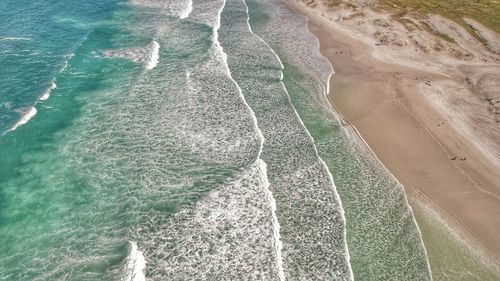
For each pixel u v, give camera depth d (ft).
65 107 87.25
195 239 61.87
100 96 91.50
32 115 83.92
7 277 55.52
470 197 72.90
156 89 95.09
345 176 76.48
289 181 73.36
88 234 61.93
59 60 102.94
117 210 65.92
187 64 105.81
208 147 79.41
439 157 81.87
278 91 98.94
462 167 79.51
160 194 69.00
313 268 59.11
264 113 90.63
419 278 59.26
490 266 61.52
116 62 104.47
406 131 88.84
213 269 57.77
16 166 72.54
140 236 61.93
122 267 57.36
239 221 64.90
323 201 69.92
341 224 66.08
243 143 80.94
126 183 70.69
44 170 72.13
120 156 76.13
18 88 91.30
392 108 95.91
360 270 60.03
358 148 83.71
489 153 83.25
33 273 56.18
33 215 64.28
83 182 70.44
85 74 98.58
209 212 66.18
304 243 62.59
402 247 63.62
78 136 79.97
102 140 79.46
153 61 106.01
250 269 58.03
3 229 61.82
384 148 84.07
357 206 70.44
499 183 76.02
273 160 77.66
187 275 56.80
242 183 71.77
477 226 67.62
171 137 81.30
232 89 97.04
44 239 60.85
